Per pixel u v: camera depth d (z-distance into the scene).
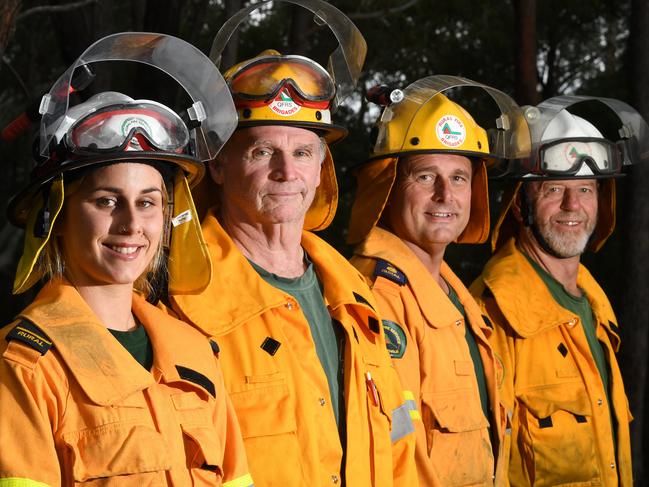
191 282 2.78
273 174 3.08
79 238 2.43
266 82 3.09
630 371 6.57
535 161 4.30
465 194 3.83
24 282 2.43
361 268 3.63
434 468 3.41
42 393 2.23
